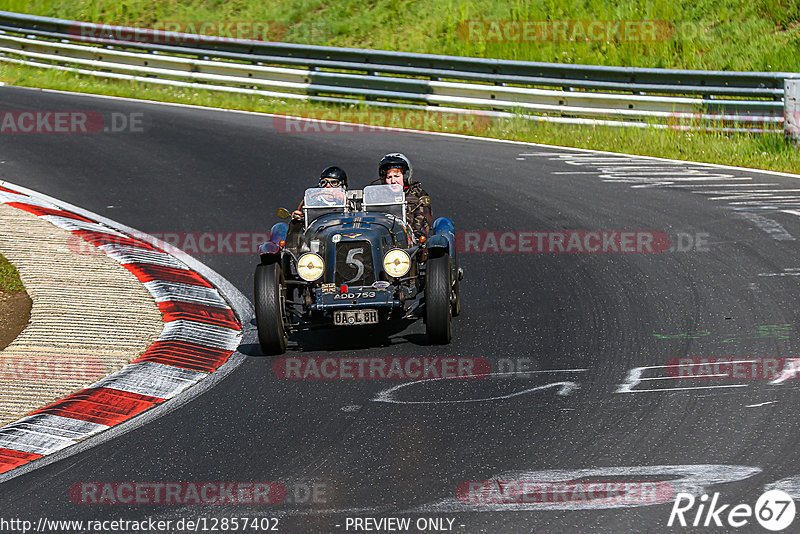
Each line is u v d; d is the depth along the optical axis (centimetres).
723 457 2033
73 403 2545
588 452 2094
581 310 3192
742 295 3241
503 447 2142
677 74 6200
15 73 8094
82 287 3509
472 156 5756
